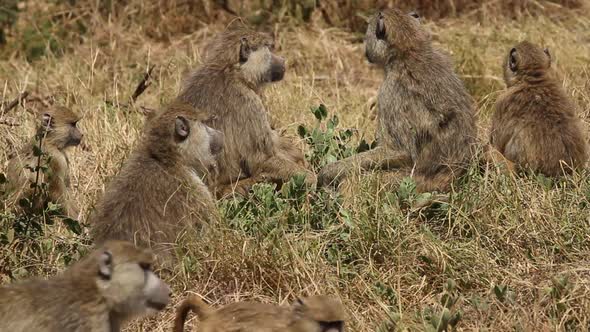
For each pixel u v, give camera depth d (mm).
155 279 9391
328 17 20547
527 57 14227
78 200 13531
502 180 12578
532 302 10664
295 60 19188
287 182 13133
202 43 19812
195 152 12125
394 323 10023
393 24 13602
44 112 13625
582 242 11602
